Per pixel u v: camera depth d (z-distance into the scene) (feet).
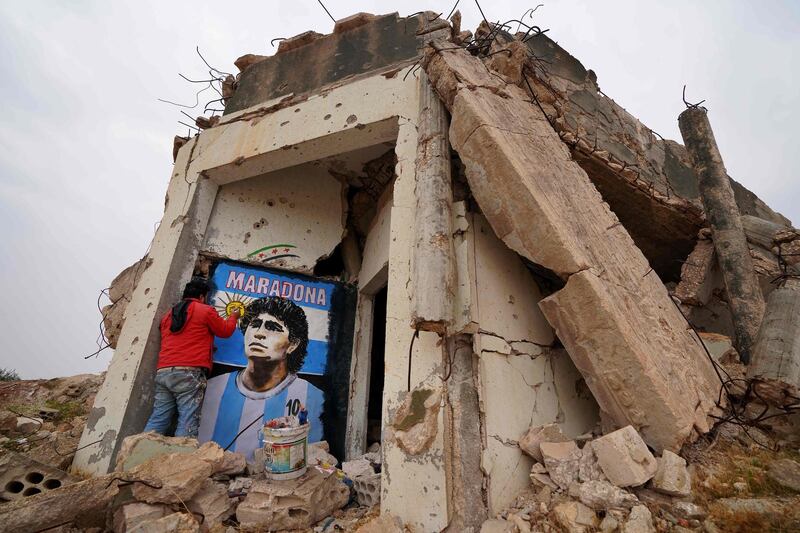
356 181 18.34
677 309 10.67
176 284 13.56
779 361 8.78
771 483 7.03
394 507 8.29
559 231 8.60
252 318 14.84
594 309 8.11
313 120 14.15
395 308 9.97
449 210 10.01
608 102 16.52
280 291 15.66
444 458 8.23
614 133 15.75
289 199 16.89
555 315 8.72
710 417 8.67
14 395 18.89
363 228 18.54
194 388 11.60
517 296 10.90
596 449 7.18
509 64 12.91
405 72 13.52
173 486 7.97
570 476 7.50
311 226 16.94
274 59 17.52
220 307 14.44
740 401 9.50
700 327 14.24
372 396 20.34
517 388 9.66
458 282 9.40
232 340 14.30
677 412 7.59
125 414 11.39
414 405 8.42
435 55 11.90
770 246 14.56
